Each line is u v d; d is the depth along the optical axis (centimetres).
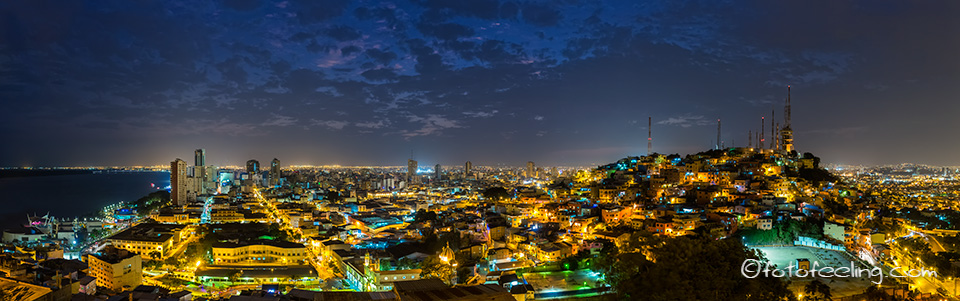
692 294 9169
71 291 17175
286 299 16125
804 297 16338
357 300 10606
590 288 17662
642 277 10175
